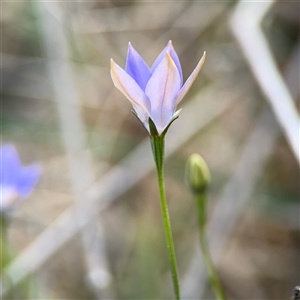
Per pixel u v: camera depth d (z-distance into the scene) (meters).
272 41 0.75
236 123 0.78
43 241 0.54
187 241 0.70
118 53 0.83
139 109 0.41
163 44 0.81
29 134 0.77
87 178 0.62
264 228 0.73
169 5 0.79
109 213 0.74
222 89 0.77
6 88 0.81
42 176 0.78
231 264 0.71
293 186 0.70
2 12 0.79
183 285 0.57
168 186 0.76
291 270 0.70
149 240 0.67
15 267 0.51
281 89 0.51
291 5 0.73
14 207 0.50
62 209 0.74
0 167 0.50
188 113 0.72
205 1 0.77
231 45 0.77
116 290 0.64
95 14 0.80
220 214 0.60
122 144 0.76
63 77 0.69
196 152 0.78
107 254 0.69
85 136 0.71
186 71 0.81
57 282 0.68
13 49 0.81
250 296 0.69
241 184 0.61
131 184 0.63
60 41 0.71
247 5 0.58
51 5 0.72
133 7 0.80
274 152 0.72
